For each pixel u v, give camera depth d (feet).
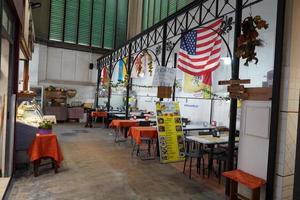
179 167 17.49
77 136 28.40
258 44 11.11
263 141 10.98
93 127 36.47
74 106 42.88
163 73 20.06
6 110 13.53
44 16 41.45
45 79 41.42
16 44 13.84
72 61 43.93
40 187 12.91
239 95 12.10
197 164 17.08
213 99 25.26
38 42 40.04
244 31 11.35
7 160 13.62
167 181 14.61
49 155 14.79
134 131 20.25
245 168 11.85
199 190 13.39
